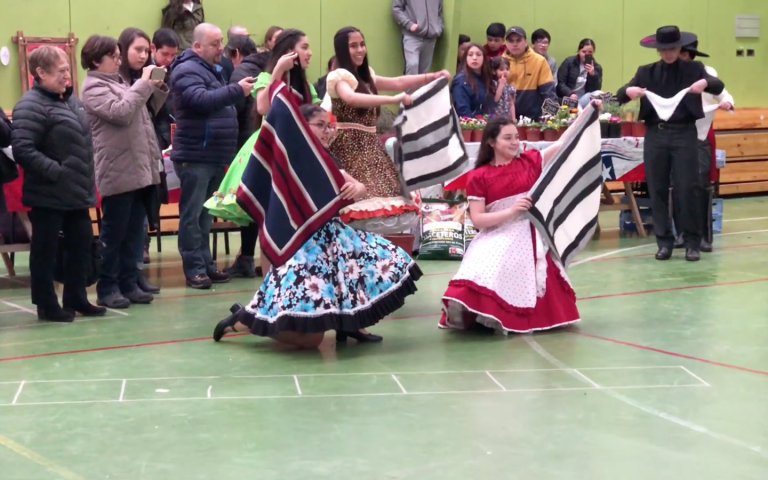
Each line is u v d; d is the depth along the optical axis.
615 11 12.89
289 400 4.11
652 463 3.34
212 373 4.55
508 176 5.41
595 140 5.57
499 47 10.37
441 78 5.67
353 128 5.45
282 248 4.81
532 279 5.36
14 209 6.92
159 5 9.82
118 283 6.25
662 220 8.01
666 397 4.14
